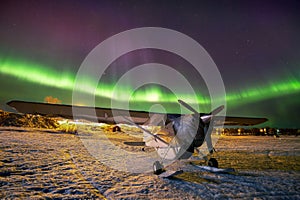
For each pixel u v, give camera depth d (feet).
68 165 14.02
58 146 22.76
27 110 20.06
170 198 8.48
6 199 7.45
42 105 19.56
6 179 9.83
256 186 10.50
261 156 22.09
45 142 24.98
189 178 12.23
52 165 13.55
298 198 8.70
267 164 17.21
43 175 11.03
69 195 8.30
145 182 11.00
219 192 9.41
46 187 9.11
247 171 14.38
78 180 10.61
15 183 9.35
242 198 8.61
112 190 9.30
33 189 8.73
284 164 17.29
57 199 7.80
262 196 8.88
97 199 8.07
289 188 10.15
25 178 10.23
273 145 36.29
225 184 10.84
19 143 21.99
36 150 18.71
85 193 8.64
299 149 29.89
